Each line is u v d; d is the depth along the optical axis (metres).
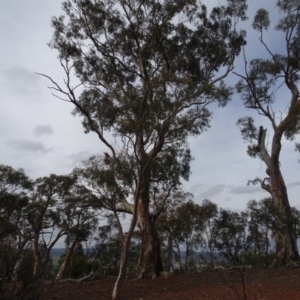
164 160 18.73
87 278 21.83
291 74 25.78
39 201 28.78
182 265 33.69
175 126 16.48
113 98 18.47
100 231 31.22
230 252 12.65
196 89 16.84
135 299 15.70
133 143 16.03
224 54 20.05
